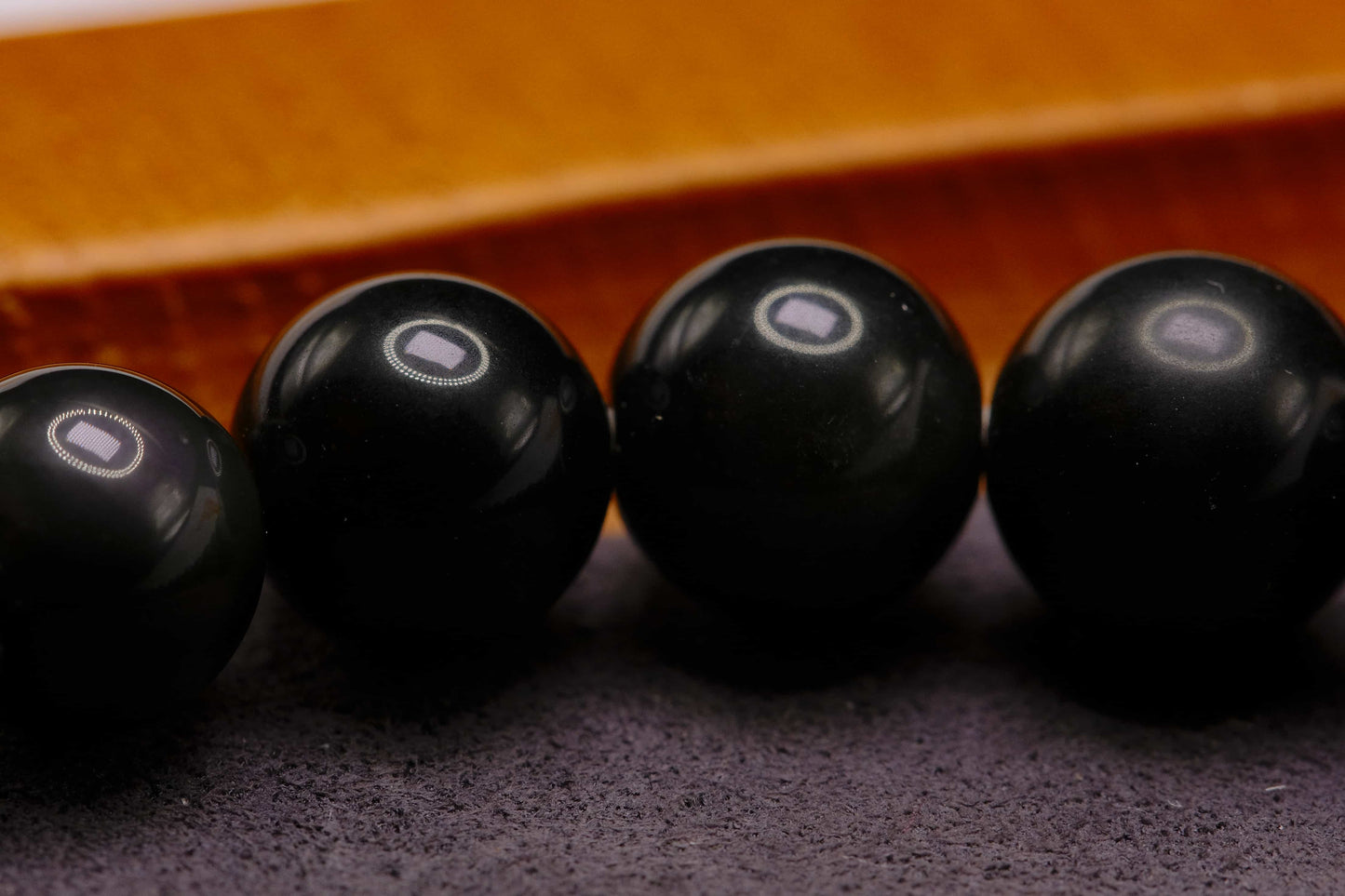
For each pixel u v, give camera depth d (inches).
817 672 4.0
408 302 3.7
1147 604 3.8
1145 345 3.7
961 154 4.7
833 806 3.7
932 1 5.0
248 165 4.6
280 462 3.7
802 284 3.8
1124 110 4.7
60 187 4.5
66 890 3.6
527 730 3.8
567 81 4.8
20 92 4.6
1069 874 3.6
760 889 3.6
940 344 3.8
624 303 4.6
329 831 3.7
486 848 3.7
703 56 4.8
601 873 3.6
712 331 3.8
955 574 4.2
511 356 3.7
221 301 4.5
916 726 3.9
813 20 4.9
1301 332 3.8
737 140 4.7
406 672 3.9
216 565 3.6
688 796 3.8
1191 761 3.8
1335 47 4.8
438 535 3.7
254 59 4.7
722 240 4.7
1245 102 4.7
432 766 3.8
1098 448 3.7
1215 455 3.7
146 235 4.4
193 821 3.7
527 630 3.9
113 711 3.6
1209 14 4.9
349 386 3.7
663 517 3.8
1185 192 4.8
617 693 3.9
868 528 3.8
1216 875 3.7
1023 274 4.7
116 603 3.5
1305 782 3.8
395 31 4.8
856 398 3.7
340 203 4.5
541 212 4.6
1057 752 3.8
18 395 3.6
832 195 4.7
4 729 3.8
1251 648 3.9
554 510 3.7
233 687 3.9
